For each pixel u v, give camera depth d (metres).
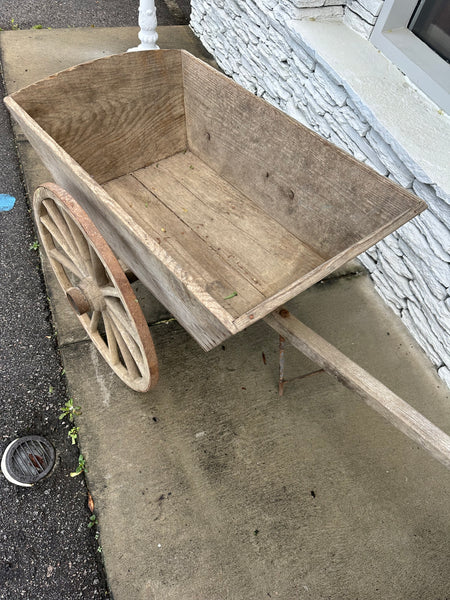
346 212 2.08
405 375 2.59
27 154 3.40
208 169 2.84
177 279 1.46
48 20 4.66
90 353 2.45
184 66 2.63
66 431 2.19
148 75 2.56
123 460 2.12
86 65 2.33
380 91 2.59
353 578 1.90
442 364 2.57
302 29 2.90
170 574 1.84
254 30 3.60
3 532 1.90
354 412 2.40
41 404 2.26
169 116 2.78
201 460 2.15
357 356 2.64
